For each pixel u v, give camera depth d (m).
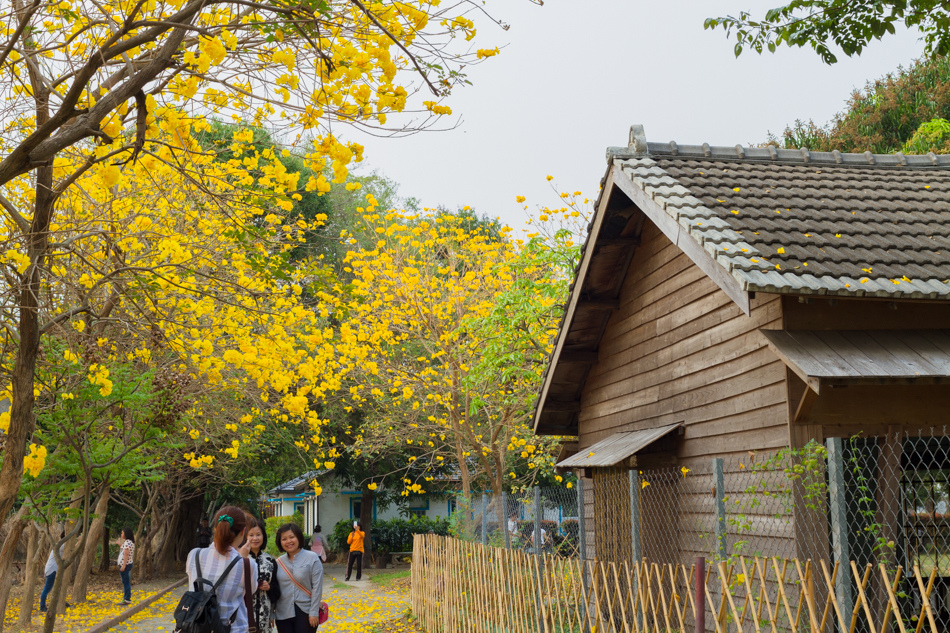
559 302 14.40
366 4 4.92
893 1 6.03
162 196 7.95
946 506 6.22
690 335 7.93
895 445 6.12
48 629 7.63
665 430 7.83
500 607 7.63
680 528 7.89
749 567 5.64
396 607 14.80
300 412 9.70
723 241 6.33
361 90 4.82
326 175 21.66
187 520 28.02
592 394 10.53
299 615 6.48
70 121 5.36
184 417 10.44
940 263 6.41
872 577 5.74
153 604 16.78
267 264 5.96
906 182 8.36
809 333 6.21
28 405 5.22
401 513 32.94
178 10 5.17
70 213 7.78
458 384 16.45
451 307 16.83
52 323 5.53
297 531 6.57
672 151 8.36
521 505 12.55
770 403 6.42
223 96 5.23
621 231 8.98
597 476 9.67
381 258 16.38
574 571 6.36
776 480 6.22
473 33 5.03
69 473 8.95
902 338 6.20
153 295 6.92
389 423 18.66
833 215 7.22
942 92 22.34
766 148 8.66
